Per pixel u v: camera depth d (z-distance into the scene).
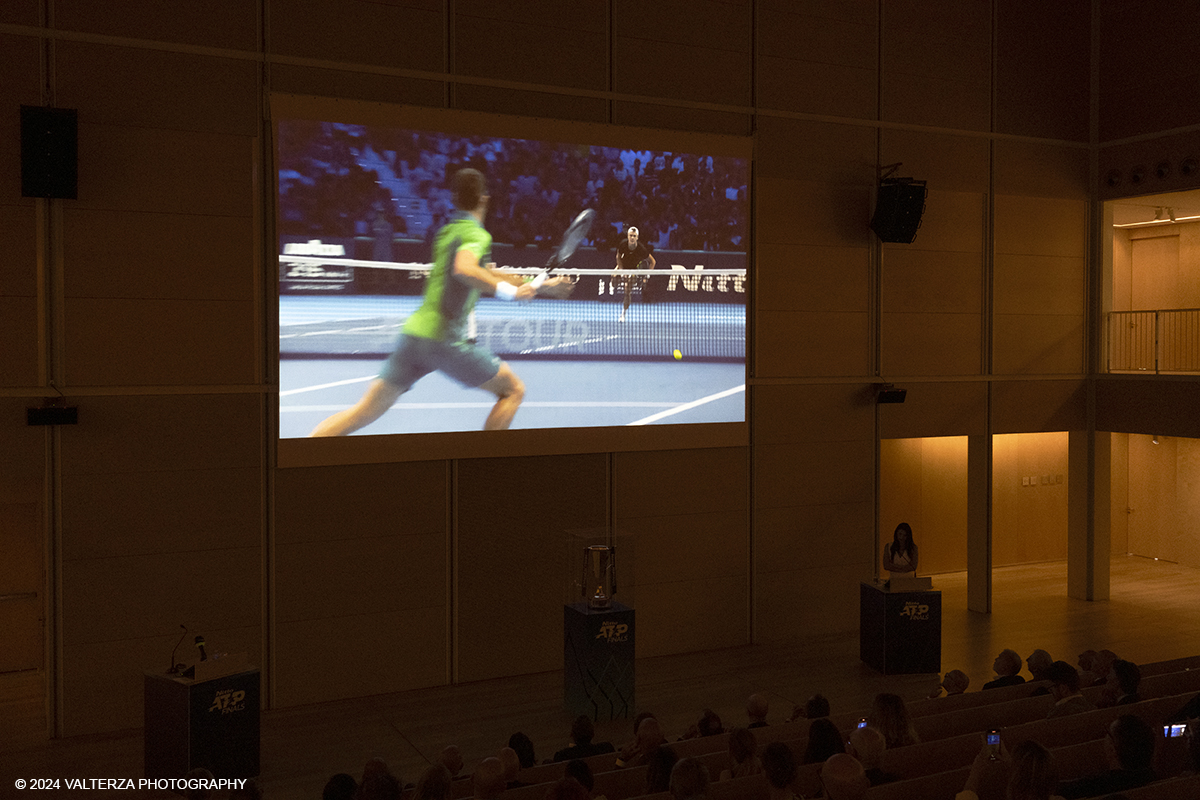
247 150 8.72
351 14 9.02
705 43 10.62
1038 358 12.77
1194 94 11.81
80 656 8.23
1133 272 15.94
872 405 11.70
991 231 12.36
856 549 11.65
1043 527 15.30
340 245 8.99
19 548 9.84
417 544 9.41
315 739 8.08
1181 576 14.46
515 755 5.22
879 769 4.79
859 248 11.56
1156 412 12.28
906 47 11.77
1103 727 5.54
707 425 10.70
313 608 9.02
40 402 8.09
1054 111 12.77
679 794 3.98
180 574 8.56
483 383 9.59
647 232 10.32
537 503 9.91
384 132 9.13
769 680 9.73
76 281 8.16
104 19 8.21
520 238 9.71
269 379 8.84
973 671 9.91
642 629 10.47
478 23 9.53
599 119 10.09
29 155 7.73
